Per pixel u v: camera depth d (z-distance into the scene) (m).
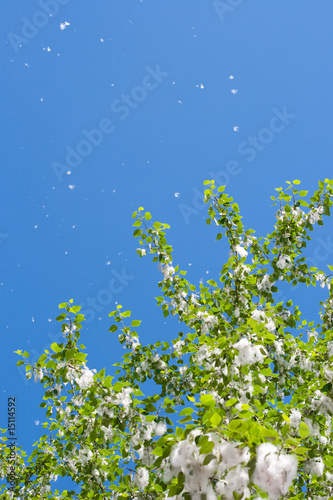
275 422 3.72
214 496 2.26
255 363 3.79
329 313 5.68
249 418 2.36
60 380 4.25
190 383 4.86
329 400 3.63
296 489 4.12
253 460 2.19
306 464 3.72
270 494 2.14
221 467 2.24
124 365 4.99
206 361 4.07
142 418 3.77
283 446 2.21
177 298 5.46
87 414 3.85
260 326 3.51
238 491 2.25
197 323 5.23
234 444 2.24
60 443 5.00
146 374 4.96
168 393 4.82
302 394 3.92
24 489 5.63
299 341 4.91
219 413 2.34
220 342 3.63
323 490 4.12
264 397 4.32
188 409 2.35
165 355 4.98
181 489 2.30
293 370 5.01
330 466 3.83
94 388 3.65
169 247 5.53
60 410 4.59
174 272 5.48
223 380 3.82
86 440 4.38
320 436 4.07
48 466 5.62
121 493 4.12
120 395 3.70
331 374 3.62
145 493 4.00
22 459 5.81
